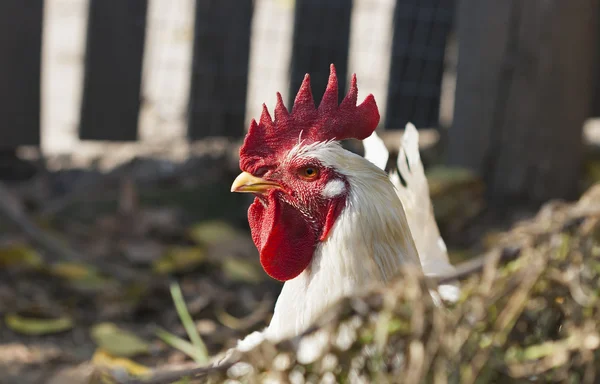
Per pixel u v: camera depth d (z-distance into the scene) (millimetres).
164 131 7574
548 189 6492
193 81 7199
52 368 4254
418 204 3281
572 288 2033
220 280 5586
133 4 6902
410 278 1903
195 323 4965
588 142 7633
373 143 3281
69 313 4992
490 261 2002
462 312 1945
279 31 9117
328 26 7203
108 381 2805
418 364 1812
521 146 6496
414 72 7488
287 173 2740
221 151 7273
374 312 1945
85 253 5840
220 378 2041
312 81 7277
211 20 7098
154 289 5320
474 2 6473
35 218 6148
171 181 6961
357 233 2588
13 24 6633
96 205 6562
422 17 7352
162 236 6266
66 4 10227
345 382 1946
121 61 6980
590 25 6379
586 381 1982
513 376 1931
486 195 6617
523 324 2016
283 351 1945
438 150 7309
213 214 6695
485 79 6512
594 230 2127
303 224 2756
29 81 6777
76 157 7262
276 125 2859
